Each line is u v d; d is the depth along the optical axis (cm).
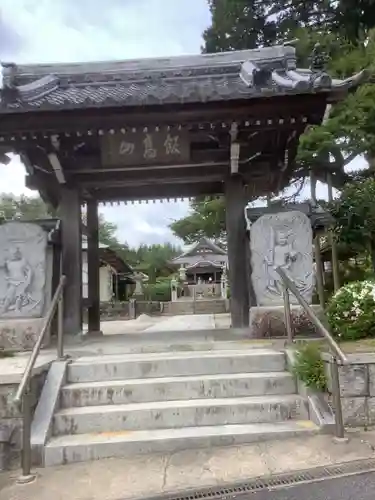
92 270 820
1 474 368
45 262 628
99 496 315
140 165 629
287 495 300
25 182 703
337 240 1005
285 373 473
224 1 1411
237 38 1455
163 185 838
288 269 617
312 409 417
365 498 289
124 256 4341
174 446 392
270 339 592
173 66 756
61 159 636
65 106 534
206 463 356
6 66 746
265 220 632
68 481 341
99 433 416
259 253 628
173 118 559
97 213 839
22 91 641
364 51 958
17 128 559
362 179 1052
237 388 459
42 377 452
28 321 600
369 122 938
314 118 568
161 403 445
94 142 640
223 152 645
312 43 1019
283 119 567
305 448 368
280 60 738
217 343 571
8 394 395
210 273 3027
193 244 3164
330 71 944
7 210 3456
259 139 652
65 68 756
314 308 607
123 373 484
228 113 555
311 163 1023
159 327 1058
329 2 1271
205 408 427
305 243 623
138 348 559
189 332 774
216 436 395
